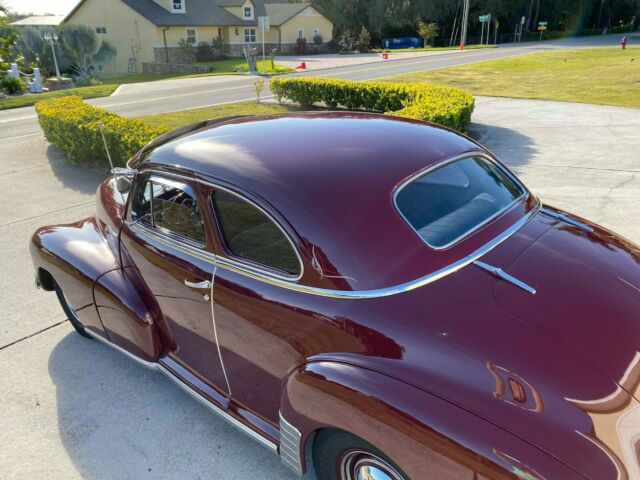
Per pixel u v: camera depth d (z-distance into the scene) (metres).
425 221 2.37
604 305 2.18
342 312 2.11
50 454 2.91
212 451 2.90
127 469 2.80
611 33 84.75
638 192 6.60
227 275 2.52
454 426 1.73
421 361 1.90
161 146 3.07
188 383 3.02
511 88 18.12
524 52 40.78
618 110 12.78
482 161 3.00
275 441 2.56
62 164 9.26
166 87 22.81
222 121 3.40
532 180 7.35
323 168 2.43
